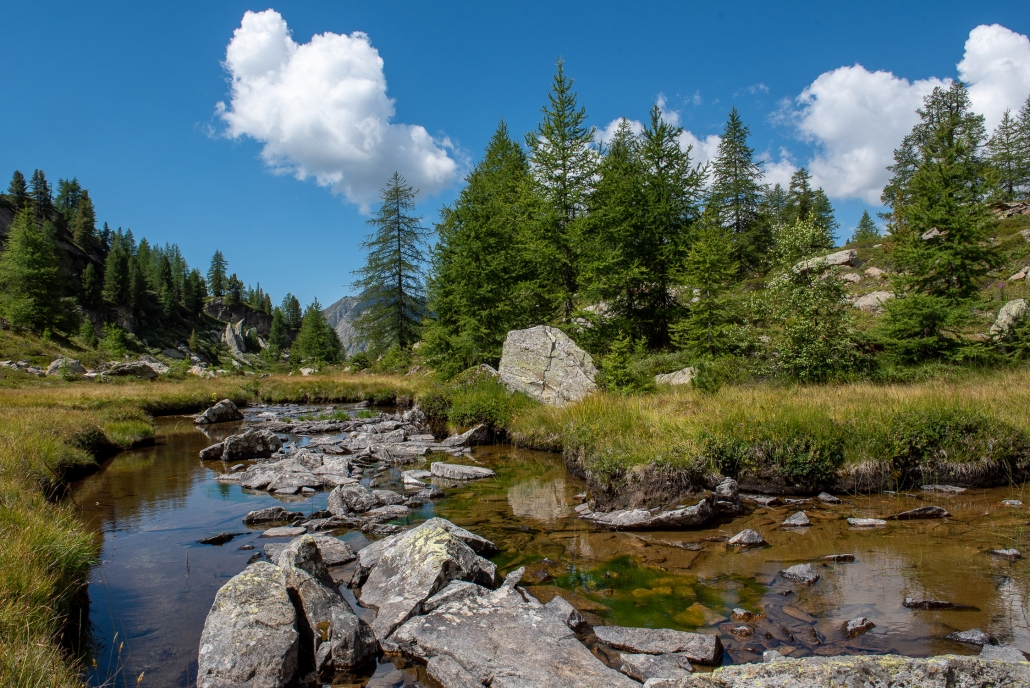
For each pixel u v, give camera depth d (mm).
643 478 8914
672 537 7688
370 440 16125
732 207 41094
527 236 27672
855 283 30609
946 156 19266
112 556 7129
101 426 16516
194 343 111188
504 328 25016
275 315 152375
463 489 10688
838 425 10172
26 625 4145
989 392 12781
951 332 19328
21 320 59188
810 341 17016
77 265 107938
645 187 25719
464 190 31531
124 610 5566
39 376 40219
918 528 7652
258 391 32156
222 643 4422
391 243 42438
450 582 5543
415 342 42875
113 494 10516
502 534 7965
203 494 10539
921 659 2938
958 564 6293
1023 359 17266
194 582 6277
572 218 29594
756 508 8891
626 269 24531
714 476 9469
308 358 87812
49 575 5344
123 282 107438
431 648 4609
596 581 6227
